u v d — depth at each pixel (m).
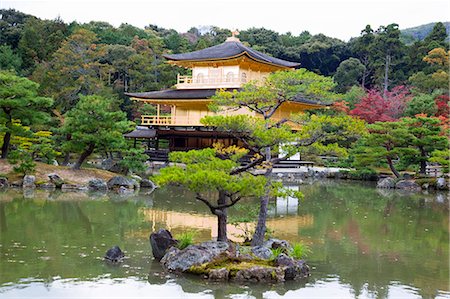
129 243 20.89
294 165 53.78
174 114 58.72
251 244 18.94
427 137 44.19
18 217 25.64
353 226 26.38
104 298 14.54
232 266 16.61
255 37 110.31
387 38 95.00
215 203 32.00
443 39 96.19
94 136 37.50
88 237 21.81
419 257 20.27
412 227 26.50
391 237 23.91
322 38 109.50
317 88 19.64
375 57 99.56
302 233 24.12
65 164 42.09
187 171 16.95
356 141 56.53
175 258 17.34
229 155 20.12
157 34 121.38
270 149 19.98
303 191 40.72
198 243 19.22
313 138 19.61
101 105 37.72
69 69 73.94
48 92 71.06
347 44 108.25
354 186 45.62
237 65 55.88
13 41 92.19
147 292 15.09
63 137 44.50
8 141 38.75
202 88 57.50
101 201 31.62
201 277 16.44
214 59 55.31
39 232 22.55
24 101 36.12
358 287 16.25
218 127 19.17
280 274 16.44
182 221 25.86
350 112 65.31
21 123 40.06
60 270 16.97
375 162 48.44
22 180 35.94
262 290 15.67
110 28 106.19
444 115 60.88
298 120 21.00
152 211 28.64
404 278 17.39
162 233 18.80
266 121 19.98
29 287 15.23
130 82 84.00
